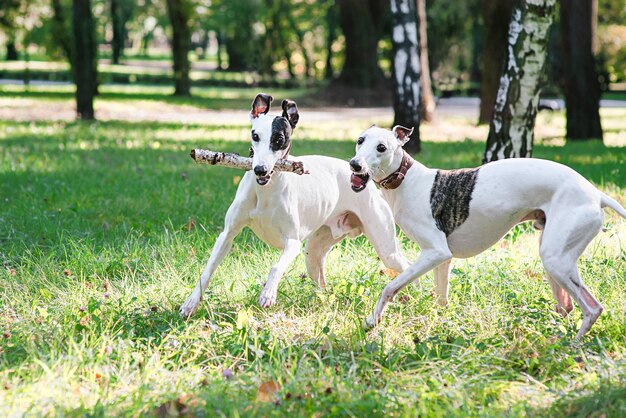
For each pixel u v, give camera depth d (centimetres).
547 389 452
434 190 542
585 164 1347
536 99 978
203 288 563
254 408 411
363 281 627
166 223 870
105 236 815
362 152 531
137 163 1349
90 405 419
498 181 532
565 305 567
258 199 556
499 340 526
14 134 1811
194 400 420
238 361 495
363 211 608
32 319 550
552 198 522
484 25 2309
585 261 670
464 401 422
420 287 621
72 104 2870
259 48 4666
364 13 3647
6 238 793
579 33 1927
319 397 421
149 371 459
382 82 3716
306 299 601
